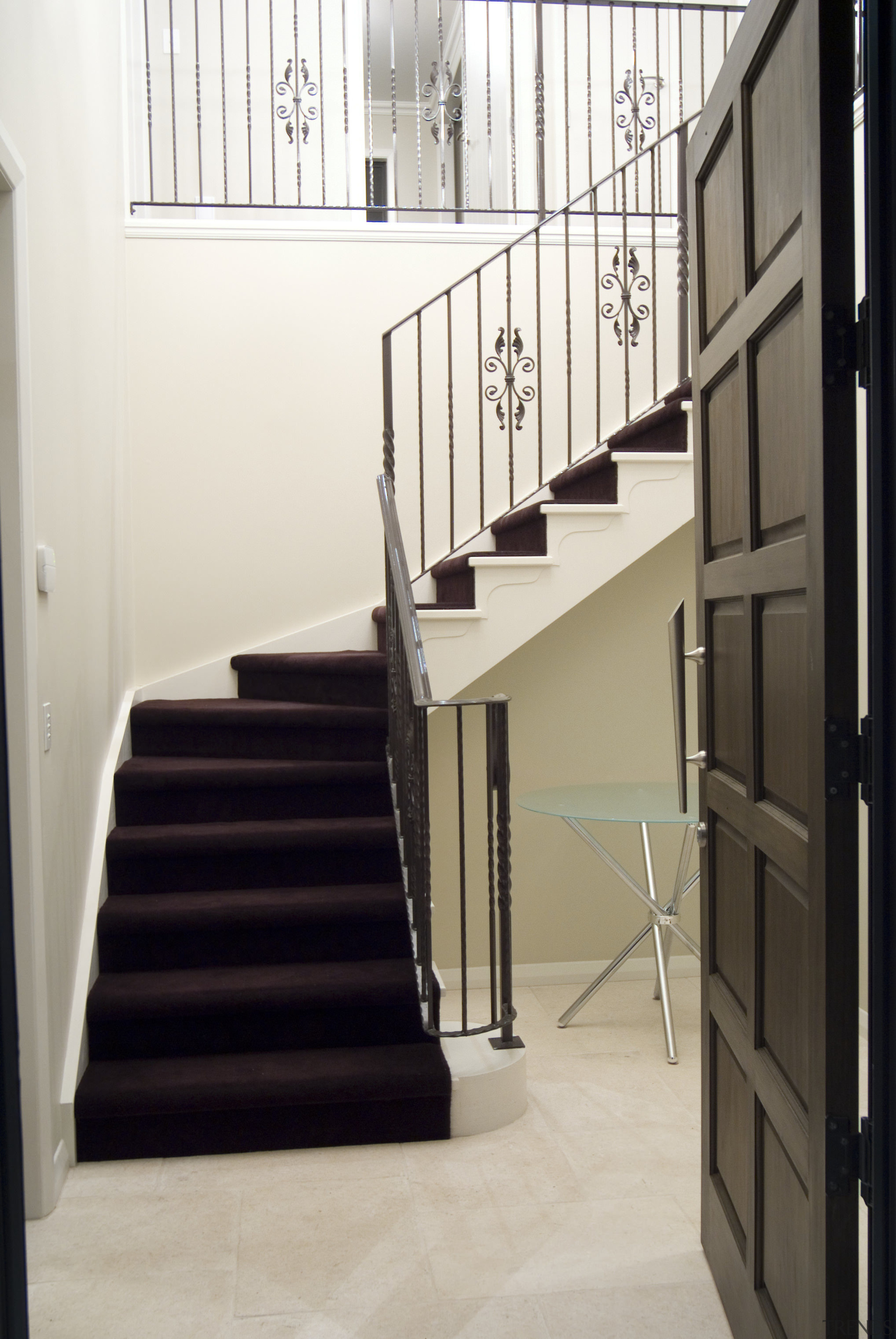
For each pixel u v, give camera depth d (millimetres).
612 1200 2562
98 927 3221
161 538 4555
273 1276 2254
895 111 1382
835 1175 1489
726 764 2158
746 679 1944
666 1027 3500
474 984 4367
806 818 1618
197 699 4492
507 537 4195
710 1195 2262
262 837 3443
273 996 3025
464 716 4391
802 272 1540
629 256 4637
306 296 4645
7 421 2502
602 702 4473
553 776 4453
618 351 4859
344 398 4676
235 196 5613
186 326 4562
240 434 4605
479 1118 2920
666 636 4488
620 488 3684
